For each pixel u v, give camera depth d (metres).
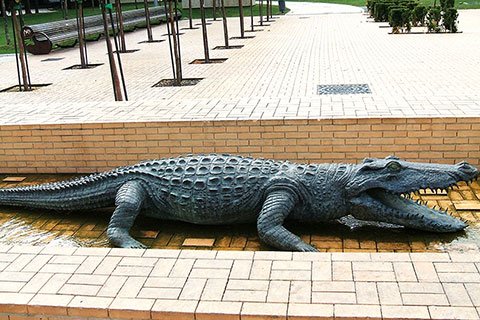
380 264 3.27
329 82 10.59
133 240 4.47
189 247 4.49
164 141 6.16
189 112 6.45
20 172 6.57
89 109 6.94
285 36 19.53
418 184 4.29
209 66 13.34
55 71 14.20
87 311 3.06
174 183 4.67
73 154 6.40
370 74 11.25
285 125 5.89
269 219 4.31
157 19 27.44
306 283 3.12
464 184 5.49
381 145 5.80
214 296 3.06
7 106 7.36
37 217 5.20
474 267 3.20
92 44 20.44
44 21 30.33
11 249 3.68
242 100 6.98
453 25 18.34
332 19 25.91
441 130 5.65
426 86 9.78
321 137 5.88
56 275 3.36
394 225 4.65
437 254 3.36
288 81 10.90
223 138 6.05
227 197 4.52
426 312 2.84
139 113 6.55
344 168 4.56
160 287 3.18
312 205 4.50
